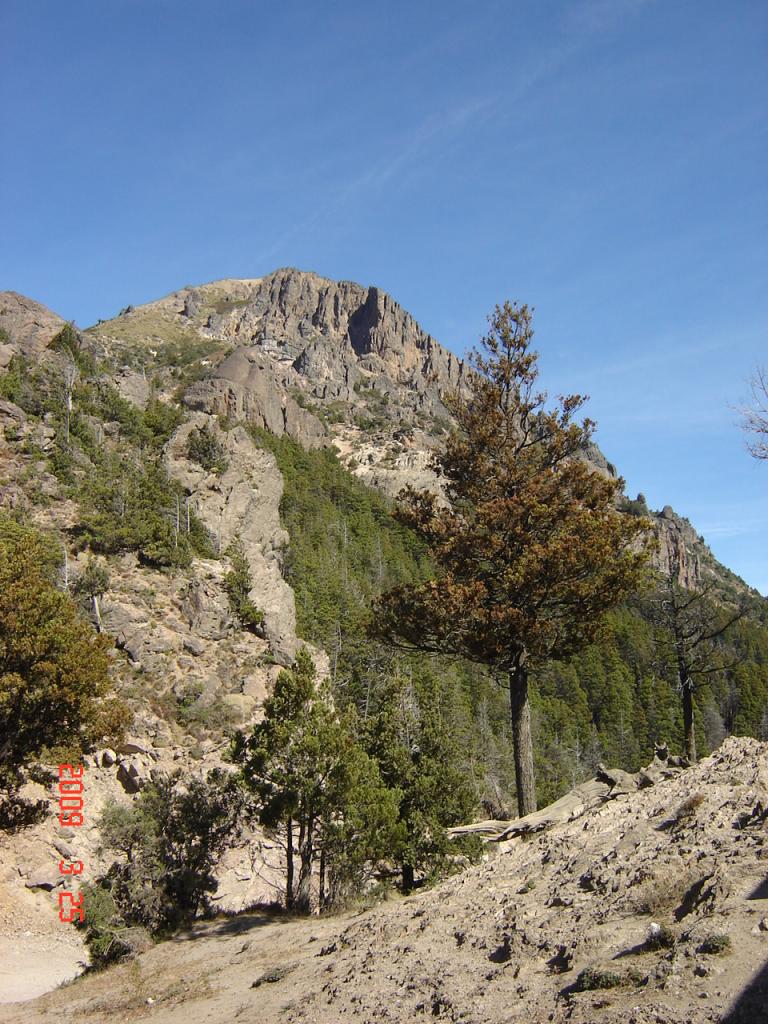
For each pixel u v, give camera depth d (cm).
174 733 2939
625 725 8725
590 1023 473
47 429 4756
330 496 12238
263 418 13088
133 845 1930
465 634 1852
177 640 3456
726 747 988
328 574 7819
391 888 1820
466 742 3891
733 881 580
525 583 1770
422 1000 648
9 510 3828
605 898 697
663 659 2097
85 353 7000
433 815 2048
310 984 841
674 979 481
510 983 607
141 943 1570
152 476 4794
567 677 8994
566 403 1997
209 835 2003
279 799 1694
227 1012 848
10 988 1656
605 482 1945
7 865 2148
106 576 3469
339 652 5531
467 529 1934
